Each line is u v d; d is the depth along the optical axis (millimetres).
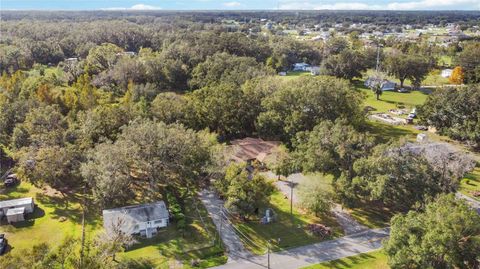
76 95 90875
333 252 46656
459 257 37469
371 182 51469
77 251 42719
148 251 46281
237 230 51062
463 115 80500
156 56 135750
